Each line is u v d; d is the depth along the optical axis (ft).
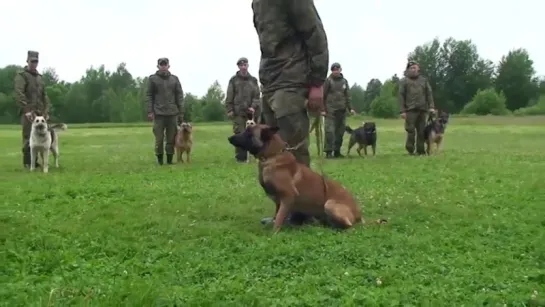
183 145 46.93
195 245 17.16
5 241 17.31
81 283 13.10
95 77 338.34
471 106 269.23
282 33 20.47
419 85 52.26
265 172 19.35
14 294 12.31
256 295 12.36
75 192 28.02
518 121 182.91
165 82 44.42
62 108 313.53
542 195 26.89
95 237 18.06
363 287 13.02
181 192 28.12
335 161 45.85
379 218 21.35
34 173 38.09
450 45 311.06
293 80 20.58
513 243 17.39
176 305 11.72
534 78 309.42
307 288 12.85
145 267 14.73
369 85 334.65
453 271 14.32
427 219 21.22
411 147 53.26
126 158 53.06
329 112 50.47
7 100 293.02
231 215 22.30
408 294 12.51
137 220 20.84
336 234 18.43
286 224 20.35
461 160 45.44
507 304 11.89
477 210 23.08
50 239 17.42
